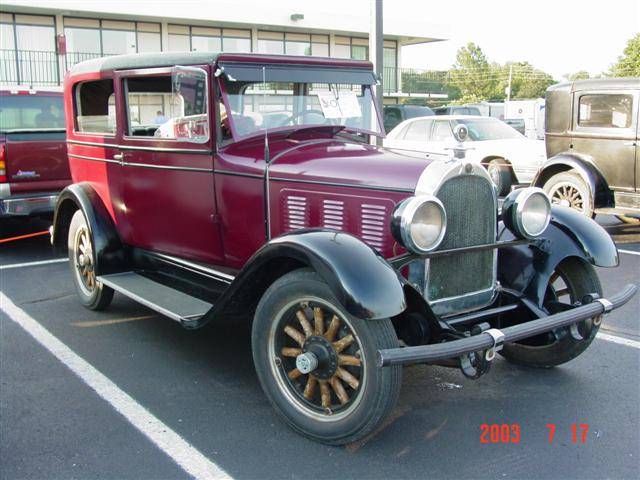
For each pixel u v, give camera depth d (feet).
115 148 15.98
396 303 9.58
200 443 10.75
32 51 67.97
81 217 17.29
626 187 26.84
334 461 10.21
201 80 13.35
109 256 16.35
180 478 9.76
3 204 23.53
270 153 13.01
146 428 11.25
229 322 16.78
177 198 14.53
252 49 78.54
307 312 10.85
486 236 11.89
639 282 20.40
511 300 12.56
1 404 12.15
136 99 15.61
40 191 24.26
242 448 10.61
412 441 10.81
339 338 10.47
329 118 14.44
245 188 13.00
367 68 15.16
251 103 13.48
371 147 13.51
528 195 11.94
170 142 14.32
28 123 27.35
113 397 12.44
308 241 10.23
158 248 15.56
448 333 10.62
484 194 11.73
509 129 39.42
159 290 14.69
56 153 24.38
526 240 12.20
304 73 14.03
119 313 17.53
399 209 10.36
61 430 11.19
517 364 14.01
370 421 9.93
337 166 11.96
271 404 11.39
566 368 13.80
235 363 14.11
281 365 11.09
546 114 29.68
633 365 13.88
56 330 16.19
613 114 26.96
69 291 19.70
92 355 14.55
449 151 11.94
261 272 11.21
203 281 14.84
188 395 12.54
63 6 65.26
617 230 29.68
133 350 14.84
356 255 9.88
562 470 9.91
